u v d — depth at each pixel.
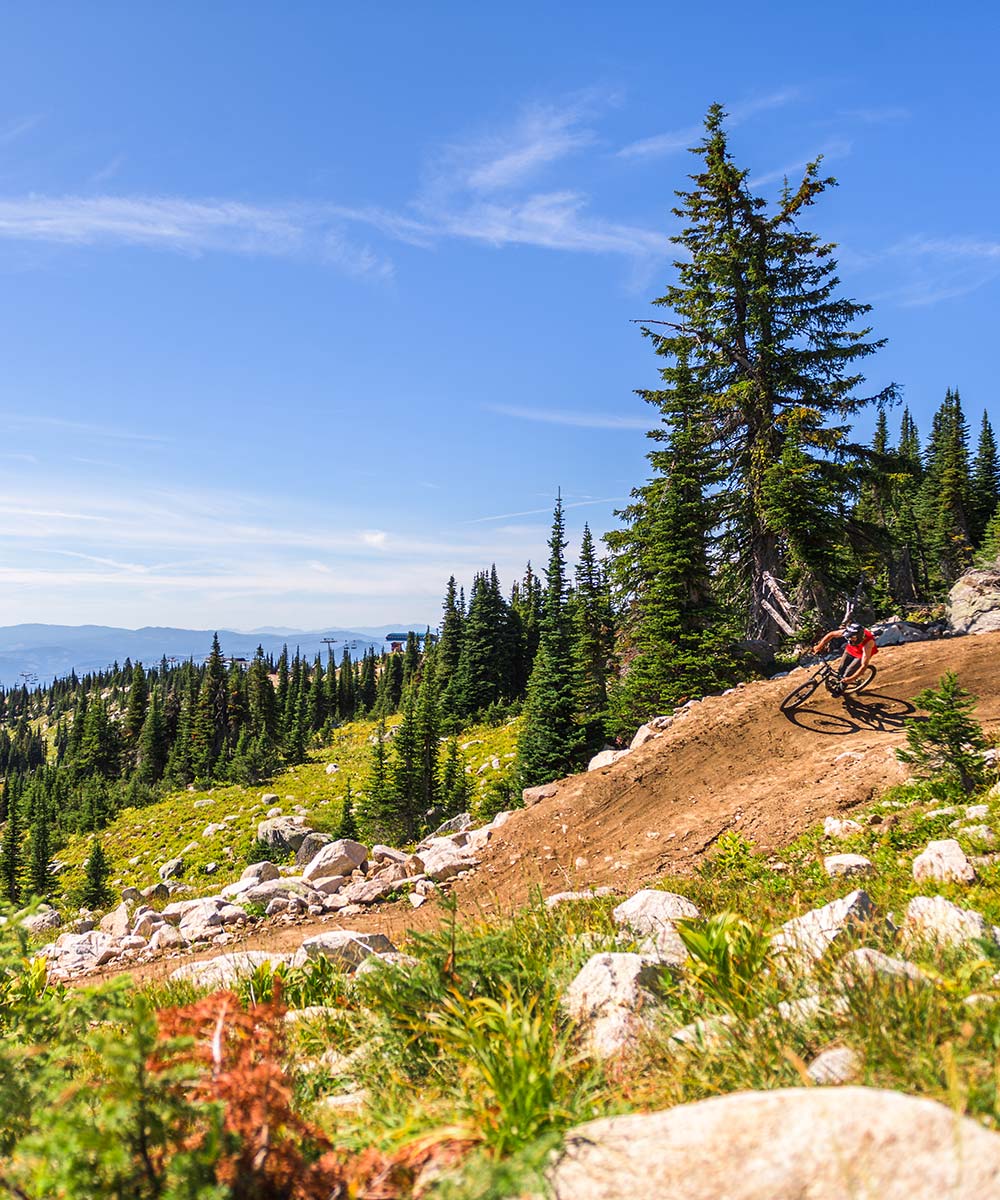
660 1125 2.12
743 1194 1.80
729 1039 3.15
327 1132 2.83
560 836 12.86
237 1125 2.18
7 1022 4.03
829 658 20.75
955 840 7.12
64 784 99.31
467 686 67.69
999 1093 2.16
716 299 26.75
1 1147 2.65
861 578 25.67
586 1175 2.00
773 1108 2.02
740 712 15.52
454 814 33.03
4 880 55.47
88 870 38.62
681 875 10.06
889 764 11.39
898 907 5.81
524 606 88.81
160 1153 2.17
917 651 16.41
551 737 27.06
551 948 4.82
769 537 26.34
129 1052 2.05
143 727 103.38
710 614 24.34
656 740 15.55
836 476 24.44
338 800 51.53
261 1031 3.04
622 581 26.55
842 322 26.08
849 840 9.13
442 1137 2.39
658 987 3.88
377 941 6.71
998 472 78.94
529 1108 2.53
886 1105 1.90
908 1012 2.87
